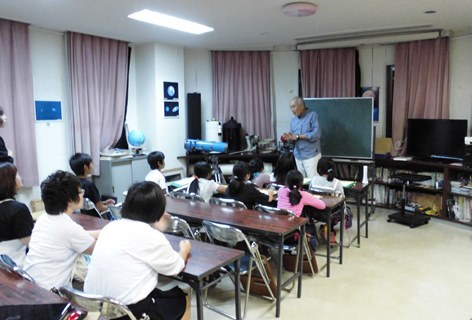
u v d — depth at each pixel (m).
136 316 1.70
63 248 1.97
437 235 4.67
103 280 1.70
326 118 5.73
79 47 4.91
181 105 6.11
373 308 2.97
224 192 3.68
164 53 5.75
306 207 3.53
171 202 3.33
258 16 4.23
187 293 2.18
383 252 4.13
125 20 4.30
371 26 4.85
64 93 4.98
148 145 5.88
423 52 5.43
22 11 3.88
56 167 4.95
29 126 4.48
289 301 3.08
